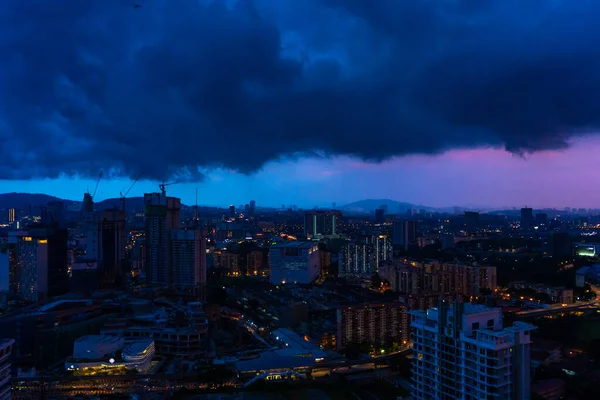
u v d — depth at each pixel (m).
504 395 197.25
